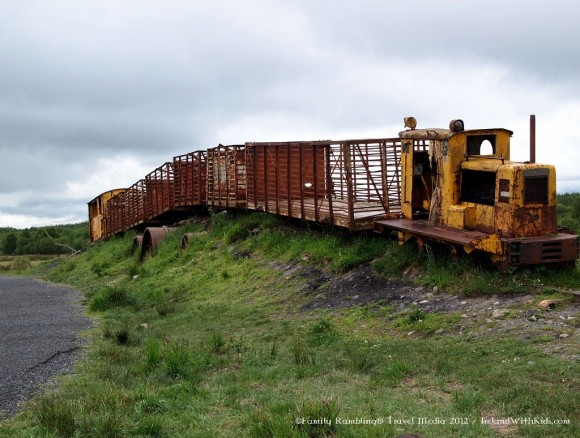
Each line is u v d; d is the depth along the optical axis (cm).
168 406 827
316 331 1206
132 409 824
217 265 2033
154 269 2358
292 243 1856
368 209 1653
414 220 1450
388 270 1395
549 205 1155
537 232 1146
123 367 1075
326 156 1683
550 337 887
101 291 2077
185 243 2459
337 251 1620
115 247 3512
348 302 1348
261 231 2111
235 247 2106
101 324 1570
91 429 752
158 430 743
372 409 733
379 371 900
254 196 2211
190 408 817
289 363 1023
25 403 912
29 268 4447
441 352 929
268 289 1634
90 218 5184
